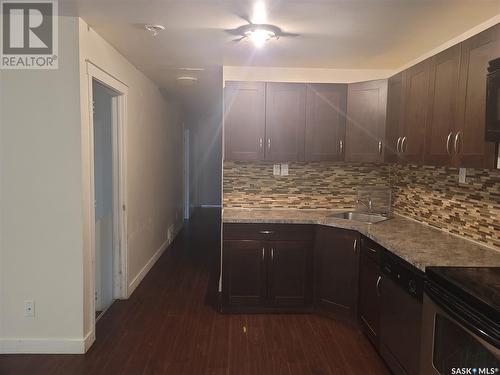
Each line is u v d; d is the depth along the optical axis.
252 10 2.35
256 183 3.88
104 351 2.71
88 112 2.67
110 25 2.65
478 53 1.99
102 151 3.56
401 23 2.53
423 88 2.61
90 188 2.73
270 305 3.37
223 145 3.56
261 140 3.51
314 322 3.21
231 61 3.57
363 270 2.94
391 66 3.69
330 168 3.85
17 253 2.62
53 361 2.57
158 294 3.84
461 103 2.14
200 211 9.23
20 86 2.53
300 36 2.82
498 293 1.57
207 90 5.17
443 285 1.76
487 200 2.38
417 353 2.04
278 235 3.31
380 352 2.60
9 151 2.56
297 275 3.35
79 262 2.63
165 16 2.48
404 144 2.92
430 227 3.02
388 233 2.77
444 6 2.25
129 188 3.72
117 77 3.29
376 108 3.36
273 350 2.75
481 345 1.49
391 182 3.79
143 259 4.33
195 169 9.50
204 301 3.67
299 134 3.51
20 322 2.66
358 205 3.85
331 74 3.81
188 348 2.77
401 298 2.24
